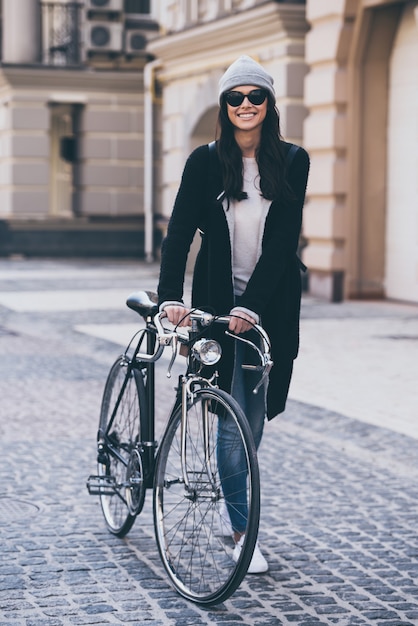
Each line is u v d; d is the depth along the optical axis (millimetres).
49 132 28562
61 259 28391
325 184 17625
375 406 9086
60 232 28875
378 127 17641
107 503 5766
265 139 4934
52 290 19438
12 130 28125
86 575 5020
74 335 13578
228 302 4969
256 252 5000
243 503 4918
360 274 17875
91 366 11461
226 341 4973
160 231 28750
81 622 4438
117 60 28125
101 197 28625
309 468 7129
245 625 4438
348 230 17688
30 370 11125
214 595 4598
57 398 9578
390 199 17734
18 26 28516
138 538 5598
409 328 14172
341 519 5973
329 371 10828
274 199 4922
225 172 4906
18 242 28656
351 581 4980
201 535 4988
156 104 27766
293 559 5289
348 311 16141
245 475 4895
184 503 5027
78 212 28672
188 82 23000
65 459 7297
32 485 6613
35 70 27703
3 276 22484
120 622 4449
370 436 7980
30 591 4785
